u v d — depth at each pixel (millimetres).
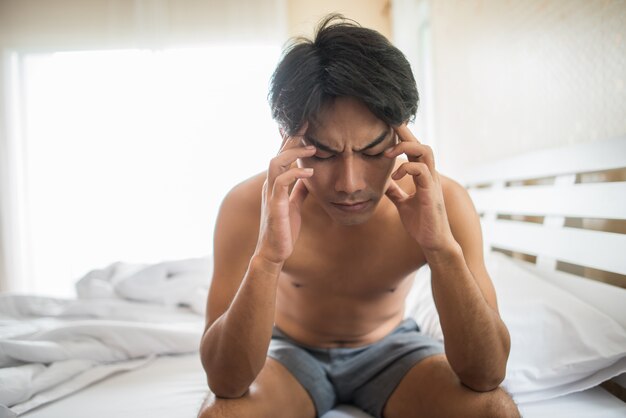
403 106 719
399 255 940
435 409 808
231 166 3182
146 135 3168
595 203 1061
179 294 1574
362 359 970
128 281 1555
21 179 3143
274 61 3170
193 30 3172
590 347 869
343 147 719
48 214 3160
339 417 919
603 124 1090
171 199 3186
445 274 782
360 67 688
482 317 767
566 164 1203
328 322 1013
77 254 3166
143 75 3156
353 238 929
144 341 1240
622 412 818
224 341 770
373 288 967
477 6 1930
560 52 1276
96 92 3148
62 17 3145
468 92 2098
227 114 3178
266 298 769
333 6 3197
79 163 3152
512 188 1541
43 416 923
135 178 3174
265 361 866
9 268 3084
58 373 1054
